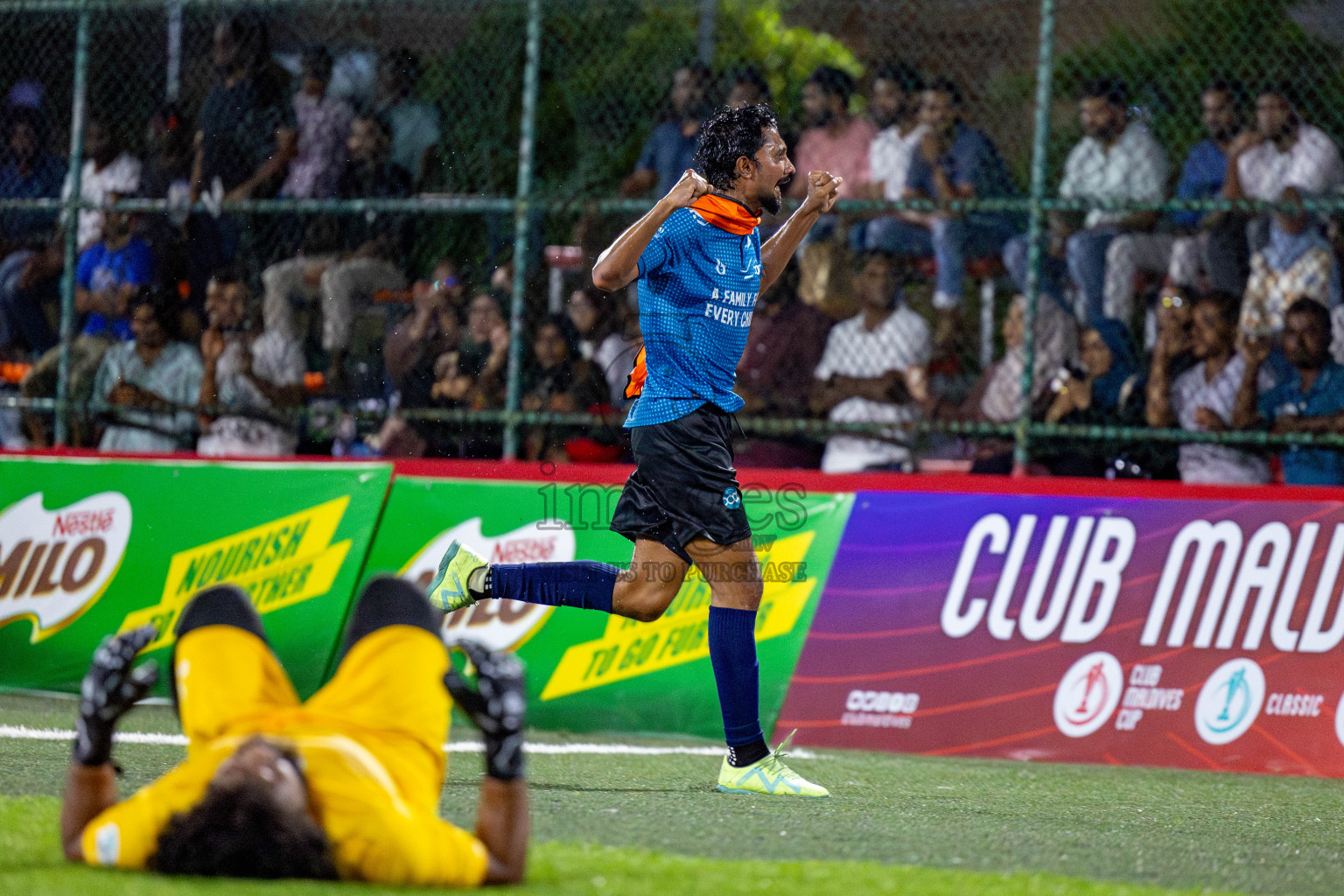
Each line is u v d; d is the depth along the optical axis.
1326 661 17.02
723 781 13.62
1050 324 20.39
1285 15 20.67
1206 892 9.31
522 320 20.61
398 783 7.75
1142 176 20.69
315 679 19.38
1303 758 16.81
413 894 7.54
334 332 21.88
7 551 20.91
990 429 19.19
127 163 23.09
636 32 23.05
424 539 19.58
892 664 18.02
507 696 7.91
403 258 21.81
